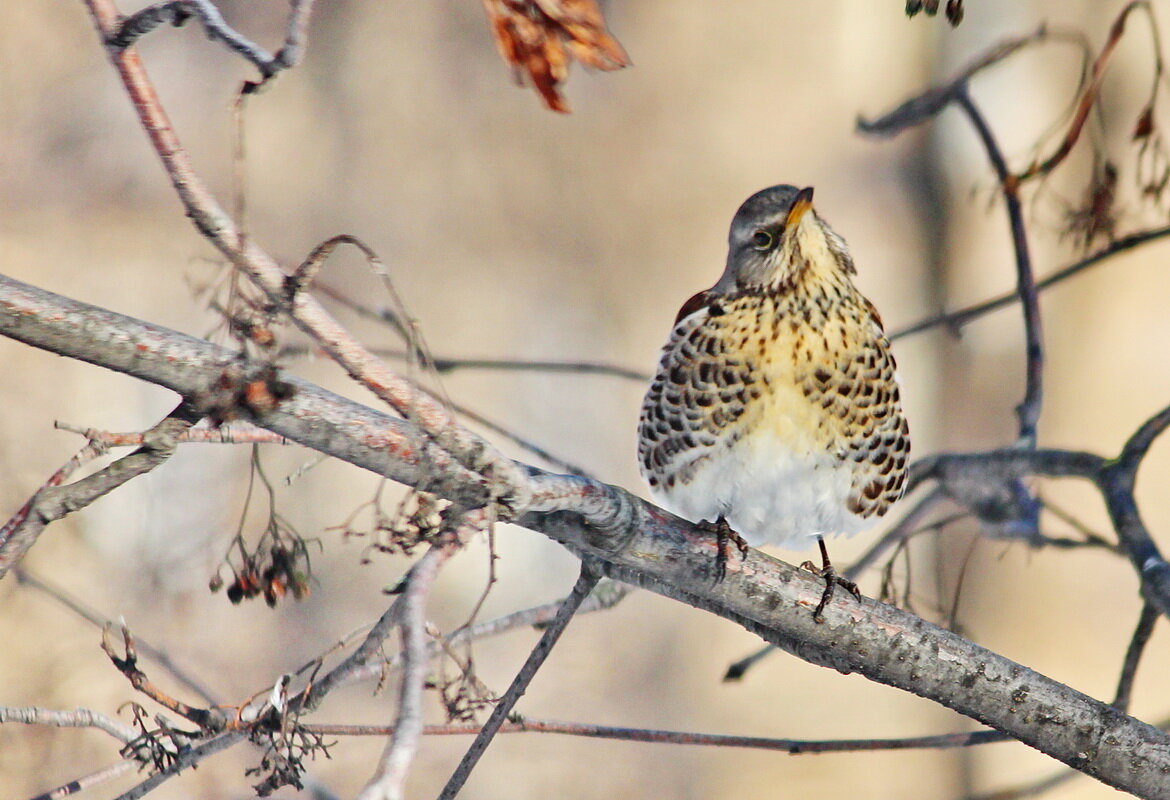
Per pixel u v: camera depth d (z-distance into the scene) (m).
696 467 5.99
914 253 20.19
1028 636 17.02
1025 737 4.68
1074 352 18.36
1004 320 18.70
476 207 22.36
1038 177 7.86
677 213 23.39
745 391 5.82
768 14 23.73
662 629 17.66
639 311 22.70
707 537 4.61
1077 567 17.25
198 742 5.71
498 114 22.80
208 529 14.22
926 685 4.68
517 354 21.66
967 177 19.78
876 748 5.22
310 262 3.66
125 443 3.73
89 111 18.36
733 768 16.33
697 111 23.77
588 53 4.28
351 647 14.24
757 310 5.77
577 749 15.25
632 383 21.53
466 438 3.85
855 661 4.69
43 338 3.70
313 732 4.25
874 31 23.00
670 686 17.12
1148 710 16.30
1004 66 16.31
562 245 22.72
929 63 21.25
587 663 16.83
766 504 6.00
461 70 22.72
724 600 4.64
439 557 3.51
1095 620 17.22
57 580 12.38
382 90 22.28
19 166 17.83
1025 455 6.29
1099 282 18.27
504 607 17.02
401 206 21.92
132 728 4.45
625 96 23.56
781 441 5.86
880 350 5.93
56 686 11.20
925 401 19.09
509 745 14.79
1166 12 16.22
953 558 16.61
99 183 18.14
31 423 13.87
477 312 21.75
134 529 13.62
